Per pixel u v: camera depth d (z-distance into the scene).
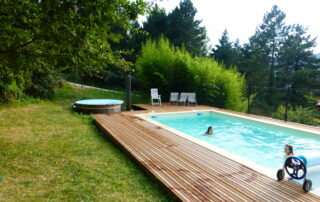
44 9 2.46
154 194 2.72
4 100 8.63
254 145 5.62
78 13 2.68
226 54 29.03
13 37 2.67
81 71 3.31
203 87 11.29
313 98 17.59
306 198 2.50
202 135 6.50
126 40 20.55
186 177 2.97
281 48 26.08
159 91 12.23
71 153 4.11
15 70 3.30
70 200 2.53
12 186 2.83
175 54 11.85
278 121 7.25
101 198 2.59
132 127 5.89
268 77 25.97
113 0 2.70
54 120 6.96
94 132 5.87
